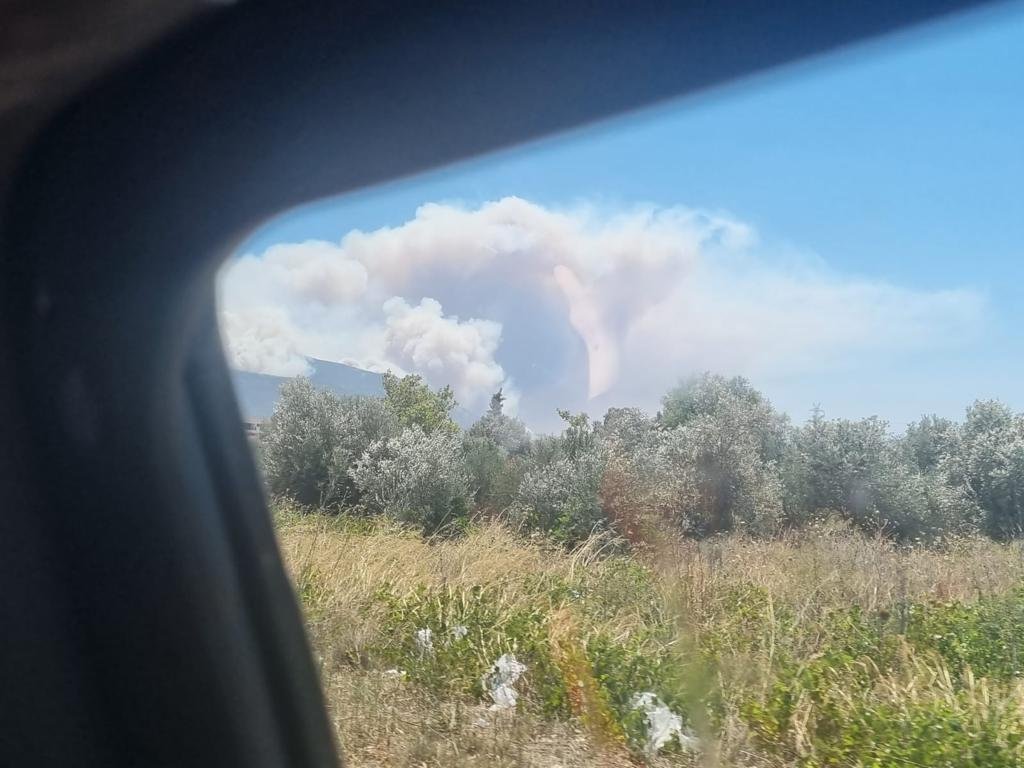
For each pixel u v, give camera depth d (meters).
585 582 7.57
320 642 5.96
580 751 4.73
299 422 15.49
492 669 5.59
